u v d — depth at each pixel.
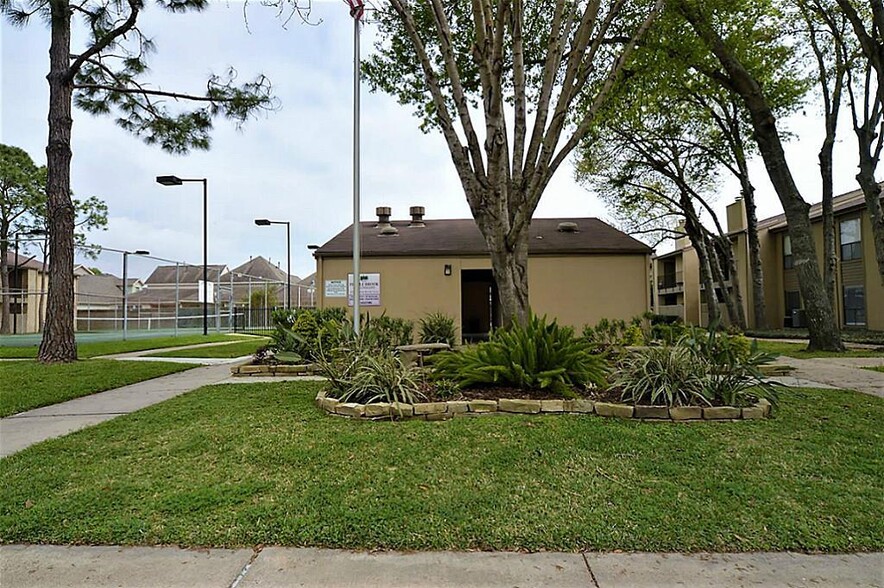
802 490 3.18
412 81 10.29
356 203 8.46
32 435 4.57
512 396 5.29
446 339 11.05
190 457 3.80
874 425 4.59
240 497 3.08
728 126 18.08
